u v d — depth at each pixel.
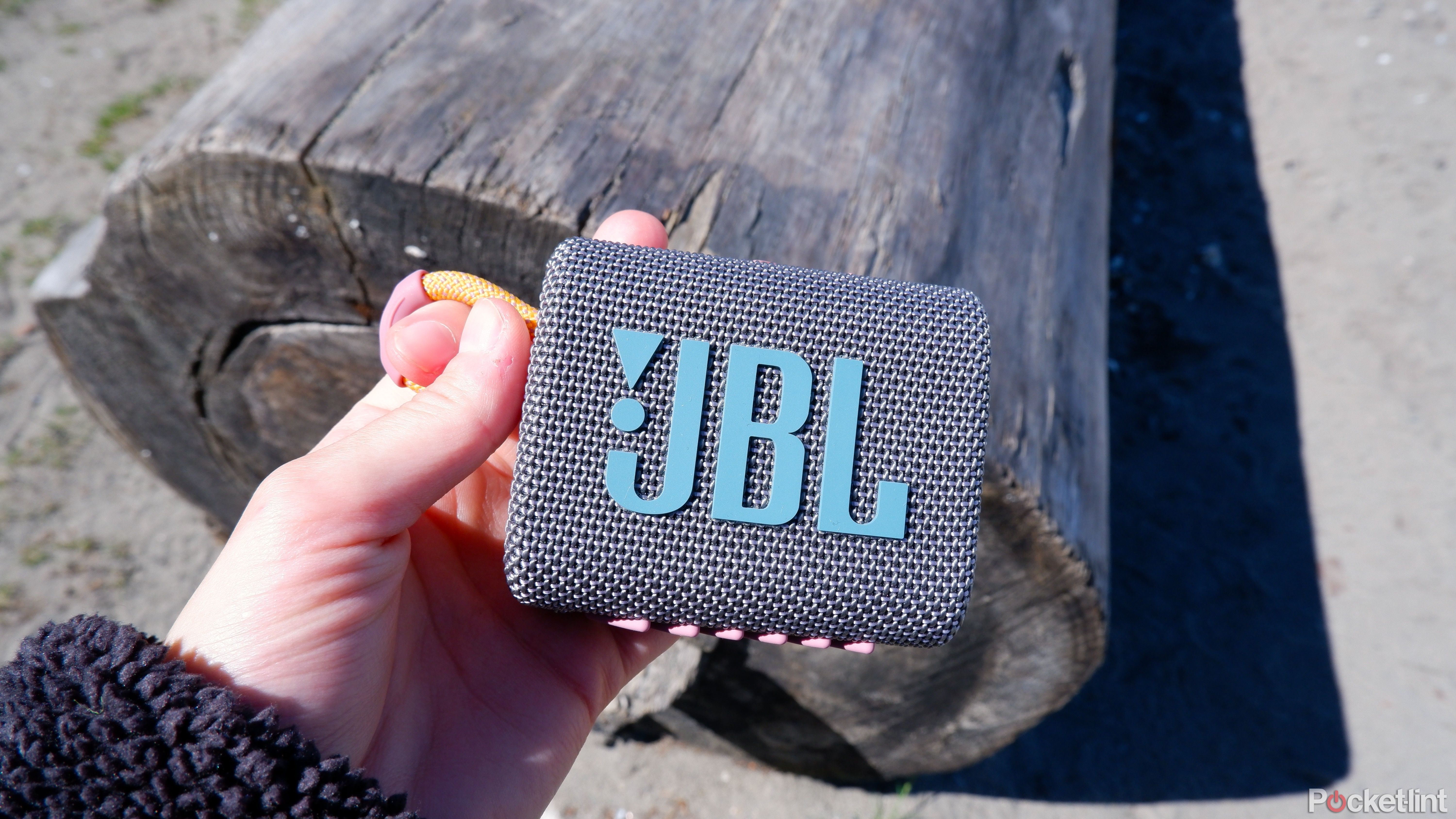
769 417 0.20
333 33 0.32
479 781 0.22
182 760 0.17
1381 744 0.46
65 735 0.17
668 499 0.20
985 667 0.34
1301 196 0.74
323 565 0.20
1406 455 0.58
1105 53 0.53
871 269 0.29
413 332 0.22
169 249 0.32
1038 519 0.29
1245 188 0.75
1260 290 0.68
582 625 0.25
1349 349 0.64
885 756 0.39
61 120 0.67
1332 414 0.61
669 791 0.42
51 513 0.49
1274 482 0.58
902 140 0.32
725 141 0.30
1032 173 0.37
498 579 0.24
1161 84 0.83
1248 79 0.83
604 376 0.20
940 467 0.20
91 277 0.34
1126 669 0.49
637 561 0.20
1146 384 0.63
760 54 0.33
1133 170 0.76
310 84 0.30
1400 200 0.72
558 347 0.20
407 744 0.22
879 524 0.20
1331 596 0.52
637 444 0.20
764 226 0.28
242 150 0.28
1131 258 0.70
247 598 0.19
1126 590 0.53
